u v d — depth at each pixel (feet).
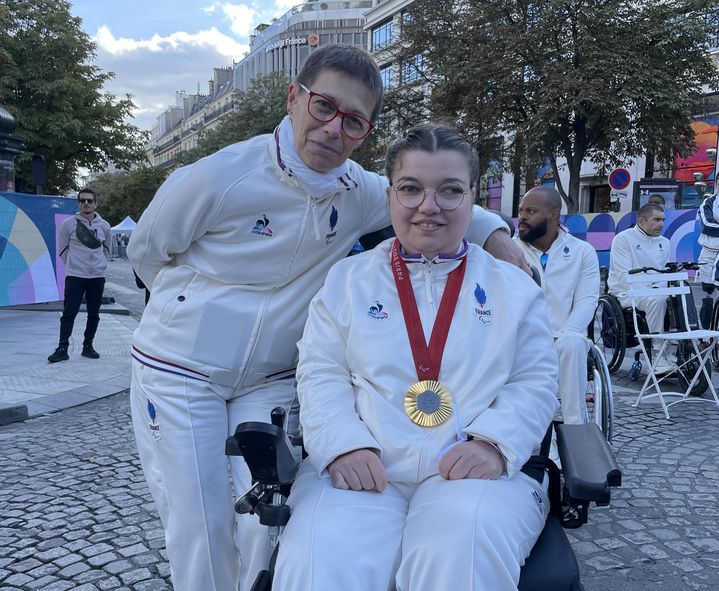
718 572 9.20
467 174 5.80
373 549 4.83
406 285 5.86
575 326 12.34
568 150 63.00
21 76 69.62
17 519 11.07
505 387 5.55
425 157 5.68
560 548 5.12
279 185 6.09
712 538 10.23
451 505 4.85
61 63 71.72
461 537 4.62
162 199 6.16
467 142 5.89
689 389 18.31
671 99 54.24
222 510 6.28
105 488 12.44
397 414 5.48
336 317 5.86
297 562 4.68
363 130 5.97
